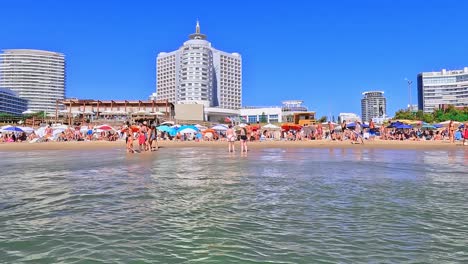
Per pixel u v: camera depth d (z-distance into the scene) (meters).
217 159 21.70
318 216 7.29
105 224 6.74
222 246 5.55
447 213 7.52
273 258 5.08
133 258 5.08
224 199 8.97
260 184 11.34
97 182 11.91
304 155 25.50
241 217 7.21
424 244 5.64
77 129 55.19
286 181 11.99
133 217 7.23
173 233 6.18
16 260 5.02
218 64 188.00
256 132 51.38
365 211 7.70
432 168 16.31
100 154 27.66
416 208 7.98
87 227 6.55
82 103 85.94
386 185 11.16
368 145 39.62
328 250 5.39
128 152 29.23
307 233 6.18
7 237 5.99
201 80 164.62
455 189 10.43
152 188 10.61
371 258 5.08
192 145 42.81
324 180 12.27
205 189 10.41
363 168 16.20
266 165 17.66
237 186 10.95
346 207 8.08
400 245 5.60
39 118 88.12
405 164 18.28
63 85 192.25
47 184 11.58
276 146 40.06
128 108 86.69
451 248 5.46
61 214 7.51
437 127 55.78
